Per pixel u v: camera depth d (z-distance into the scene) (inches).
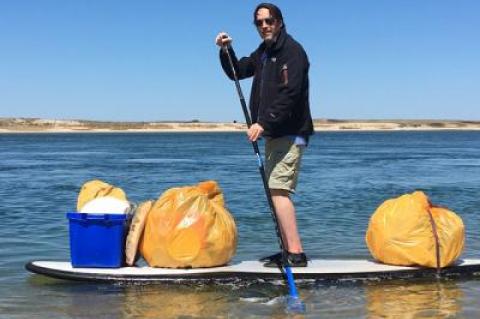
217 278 233.6
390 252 247.6
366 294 221.9
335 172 942.4
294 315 198.2
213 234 237.6
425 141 3326.8
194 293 222.7
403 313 199.6
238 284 233.6
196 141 3560.5
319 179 800.3
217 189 259.4
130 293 222.5
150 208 245.4
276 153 239.5
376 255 254.4
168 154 1759.4
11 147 2458.2
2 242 342.3
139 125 7701.8
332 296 219.5
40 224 412.5
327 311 202.4
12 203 541.0
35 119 7273.6
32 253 309.9
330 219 432.8
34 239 352.8
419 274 243.8
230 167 1103.6
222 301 213.0
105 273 234.7
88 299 215.5
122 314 199.2
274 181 240.4
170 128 7736.2
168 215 239.1
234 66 252.2
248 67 254.1
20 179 829.2
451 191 642.2
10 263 281.7
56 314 199.5
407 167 1078.4
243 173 936.3
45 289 228.5
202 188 254.4
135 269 238.5
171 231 237.0
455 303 210.2
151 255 240.7
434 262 243.4
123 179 824.9
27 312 201.5
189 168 1077.8
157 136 5280.5
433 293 222.8
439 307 205.8
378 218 254.4
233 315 198.1
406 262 245.8
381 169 1020.5
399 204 252.2
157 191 657.0
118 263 240.4
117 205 248.7
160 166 1146.0
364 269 242.4
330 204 525.0
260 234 366.9
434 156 1544.0
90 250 240.7
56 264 246.2
